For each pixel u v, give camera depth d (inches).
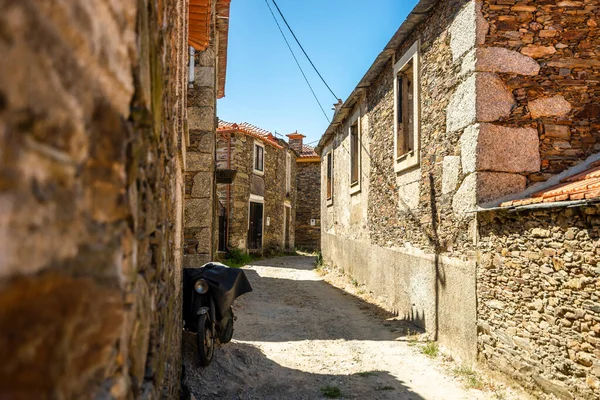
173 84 105.9
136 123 44.9
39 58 26.3
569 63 215.3
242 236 727.7
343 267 553.6
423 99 281.1
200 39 283.6
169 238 96.1
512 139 210.1
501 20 215.3
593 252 145.3
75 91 30.6
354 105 499.8
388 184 363.3
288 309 355.6
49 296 27.9
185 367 185.5
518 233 182.2
